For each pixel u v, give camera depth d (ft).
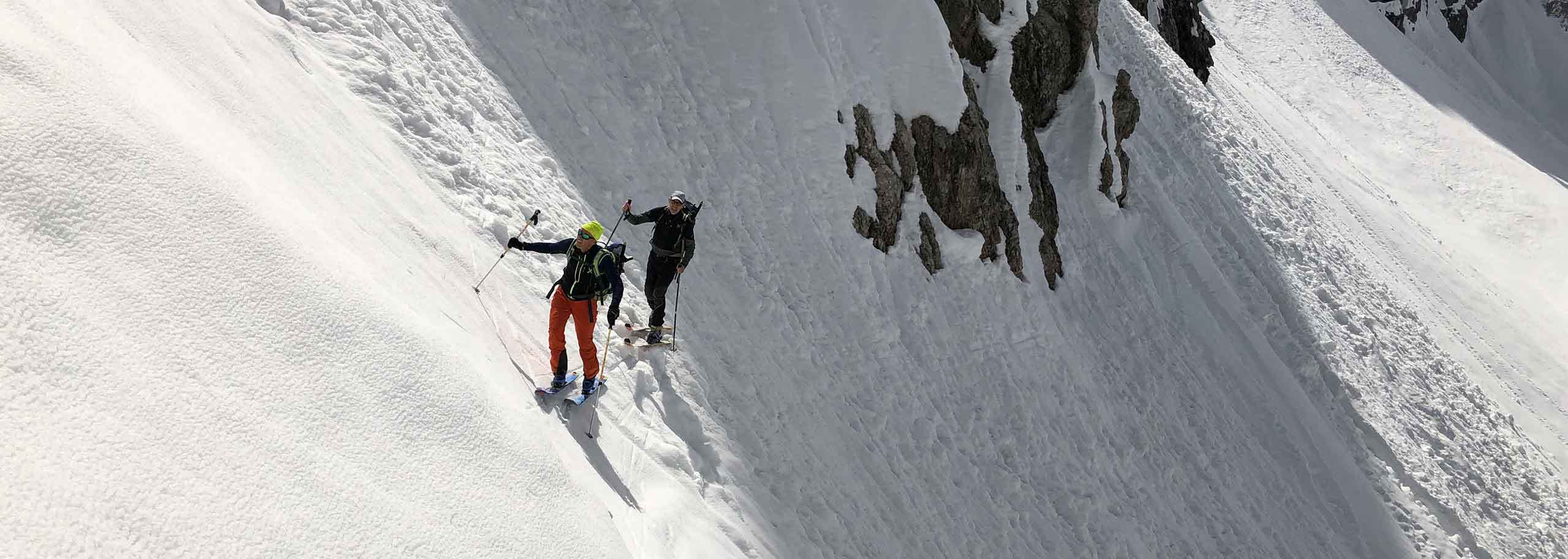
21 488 10.48
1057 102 67.26
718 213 39.34
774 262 39.91
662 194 37.88
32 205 13.43
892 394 39.70
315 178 21.50
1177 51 137.59
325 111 25.03
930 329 45.50
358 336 16.84
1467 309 114.42
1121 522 43.98
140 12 20.71
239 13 25.52
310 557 12.80
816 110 44.57
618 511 20.88
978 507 38.11
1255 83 203.31
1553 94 392.27
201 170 16.63
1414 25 363.35
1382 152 217.97
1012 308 50.78
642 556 20.18
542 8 38.70
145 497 11.62
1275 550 51.31
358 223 21.47
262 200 17.78
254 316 15.37
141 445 12.13
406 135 27.91
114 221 14.46
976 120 51.49
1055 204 61.36
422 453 16.19
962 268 49.42
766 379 33.19
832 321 40.24
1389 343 81.05
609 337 23.30
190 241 15.33
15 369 11.55
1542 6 414.41
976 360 46.85
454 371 18.54
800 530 27.94
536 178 32.04
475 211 27.58
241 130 20.36
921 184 48.80
